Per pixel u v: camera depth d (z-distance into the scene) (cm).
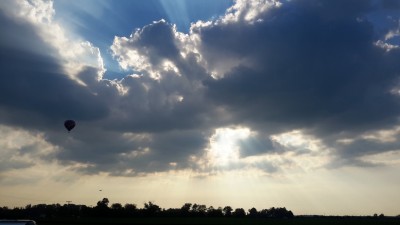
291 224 16175
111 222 14312
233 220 19112
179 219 18412
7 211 19875
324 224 15738
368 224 15112
